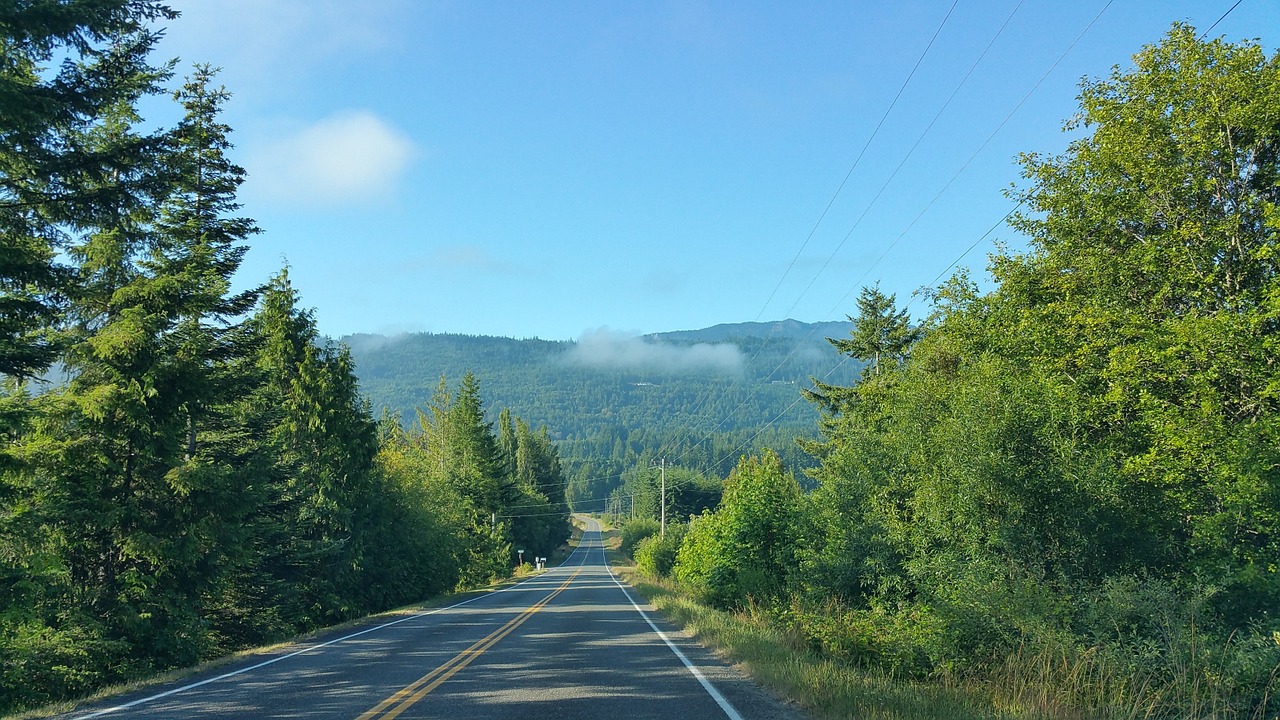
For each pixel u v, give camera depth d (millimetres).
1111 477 12625
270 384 27750
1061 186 18797
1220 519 12125
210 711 9570
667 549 57688
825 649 15195
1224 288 15797
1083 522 12570
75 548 17328
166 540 17812
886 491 19609
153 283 18391
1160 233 16969
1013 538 12711
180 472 18094
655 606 30797
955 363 22578
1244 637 10414
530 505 114062
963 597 12609
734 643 15367
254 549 22984
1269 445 11750
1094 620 11070
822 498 21719
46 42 11734
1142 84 16766
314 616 29016
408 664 14055
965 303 21484
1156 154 16547
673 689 10820
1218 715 8797
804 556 21734
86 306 18688
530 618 25594
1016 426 13297
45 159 12594
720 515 31297
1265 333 13805
